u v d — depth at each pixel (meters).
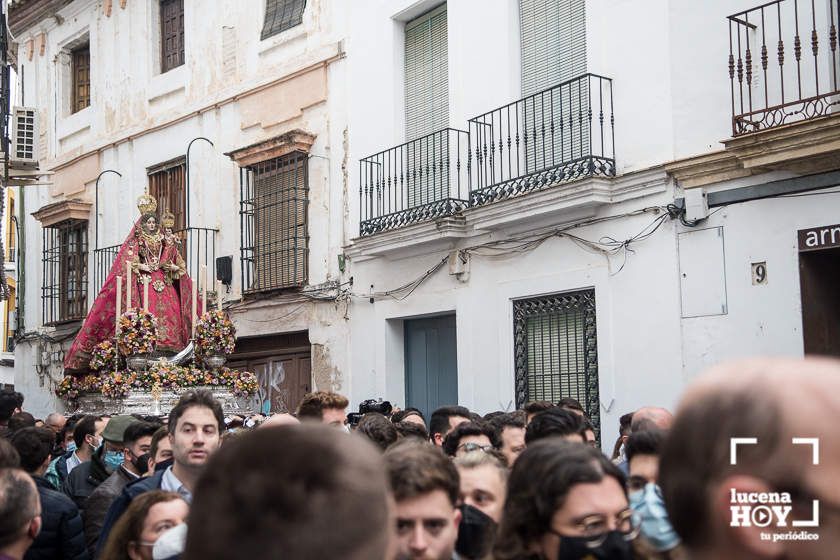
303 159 13.63
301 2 14.03
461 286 11.27
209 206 15.23
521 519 2.78
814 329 8.07
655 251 9.14
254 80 14.55
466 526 3.45
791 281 8.09
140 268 11.34
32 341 19.20
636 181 9.30
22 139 12.25
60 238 18.41
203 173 15.39
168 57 16.64
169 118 16.11
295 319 13.66
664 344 9.01
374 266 12.54
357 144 12.97
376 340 12.42
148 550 3.42
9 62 13.30
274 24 14.44
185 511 3.50
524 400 10.47
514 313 10.62
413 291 11.92
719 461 1.22
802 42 8.16
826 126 7.37
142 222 11.66
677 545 2.71
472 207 10.48
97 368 10.83
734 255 8.52
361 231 12.39
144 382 10.55
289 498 1.29
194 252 15.34
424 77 12.34
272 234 14.04
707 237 8.73
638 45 9.48
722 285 8.58
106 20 17.78
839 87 7.92
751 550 1.21
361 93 12.97
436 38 12.20
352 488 1.31
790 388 1.20
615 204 9.55
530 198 9.83
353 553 1.28
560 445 2.87
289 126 14.03
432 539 3.01
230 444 1.43
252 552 1.26
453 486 3.07
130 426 5.71
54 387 18.38
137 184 16.80
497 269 10.81
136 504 3.53
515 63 10.92
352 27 13.16
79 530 4.90
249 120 14.67
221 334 11.28
